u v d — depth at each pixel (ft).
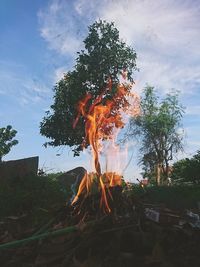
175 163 124.36
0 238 20.33
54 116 111.55
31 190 41.04
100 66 110.52
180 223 19.56
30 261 16.90
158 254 15.29
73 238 16.63
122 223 17.30
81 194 20.30
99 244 16.16
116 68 111.86
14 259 17.17
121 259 15.23
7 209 34.73
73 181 53.26
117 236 16.02
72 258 15.85
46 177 52.11
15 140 109.40
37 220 23.02
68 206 20.01
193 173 82.23
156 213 19.07
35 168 55.36
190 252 15.85
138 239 16.22
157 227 17.10
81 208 19.45
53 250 16.51
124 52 111.86
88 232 16.67
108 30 112.57
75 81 111.04
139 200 19.49
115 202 19.16
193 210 33.27
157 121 142.10
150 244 16.11
